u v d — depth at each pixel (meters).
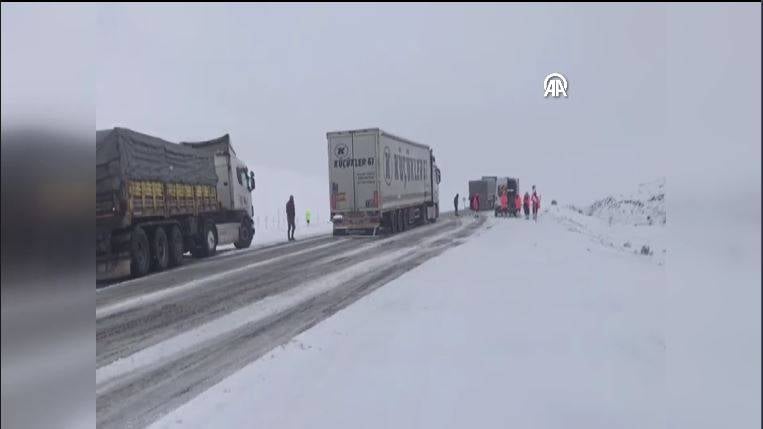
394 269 12.36
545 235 17.61
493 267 11.34
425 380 5.05
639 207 14.92
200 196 16.61
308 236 24.72
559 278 9.55
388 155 22.56
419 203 27.45
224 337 7.21
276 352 6.33
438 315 7.43
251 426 4.35
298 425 4.30
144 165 13.31
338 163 21.72
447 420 4.25
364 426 4.22
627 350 5.41
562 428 3.96
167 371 5.91
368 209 21.44
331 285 10.72
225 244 18.53
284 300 9.47
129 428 4.52
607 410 4.11
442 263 12.54
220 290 10.84
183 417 4.64
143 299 10.15
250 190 20.98
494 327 6.65
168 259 14.51
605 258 11.36
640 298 7.39
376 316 7.66
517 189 41.97
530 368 5.20
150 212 13.51
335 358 5.89
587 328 6.31
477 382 4.94
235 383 5.38
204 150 19.22
